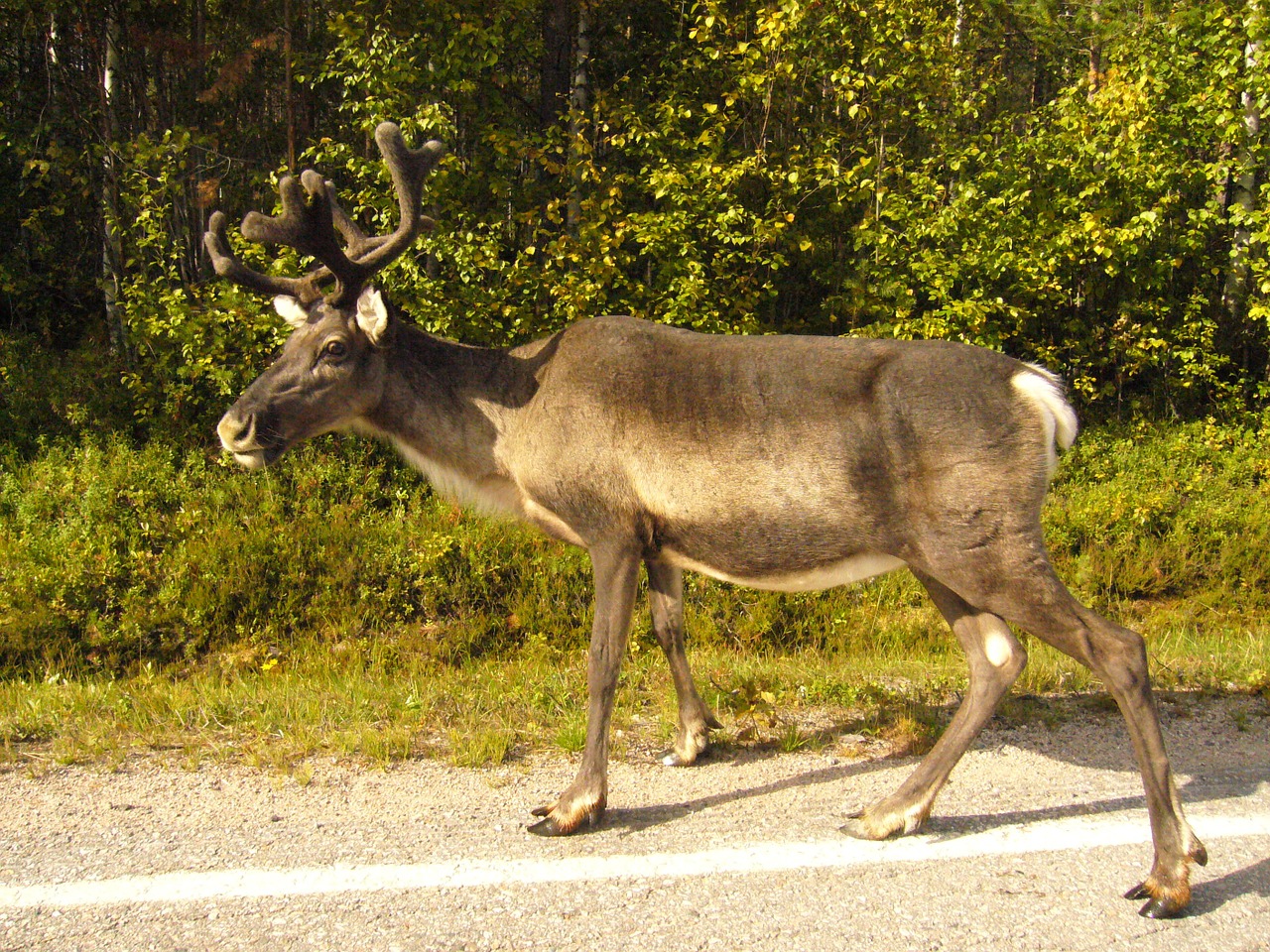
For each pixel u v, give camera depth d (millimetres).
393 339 4695
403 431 4824
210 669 8180
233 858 3668
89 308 13438
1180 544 9977
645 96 13055
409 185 4758
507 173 11617
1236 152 12680
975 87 13711
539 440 4469
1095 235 11086
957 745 4098
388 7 10508
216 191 12070
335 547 9102
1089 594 9609
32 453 10273
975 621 4305
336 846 3775
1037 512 3908
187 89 13312
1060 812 4211
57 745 4723
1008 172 11664
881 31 11164
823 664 6953
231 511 9438
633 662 7000
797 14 10484
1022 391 3938
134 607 8422
